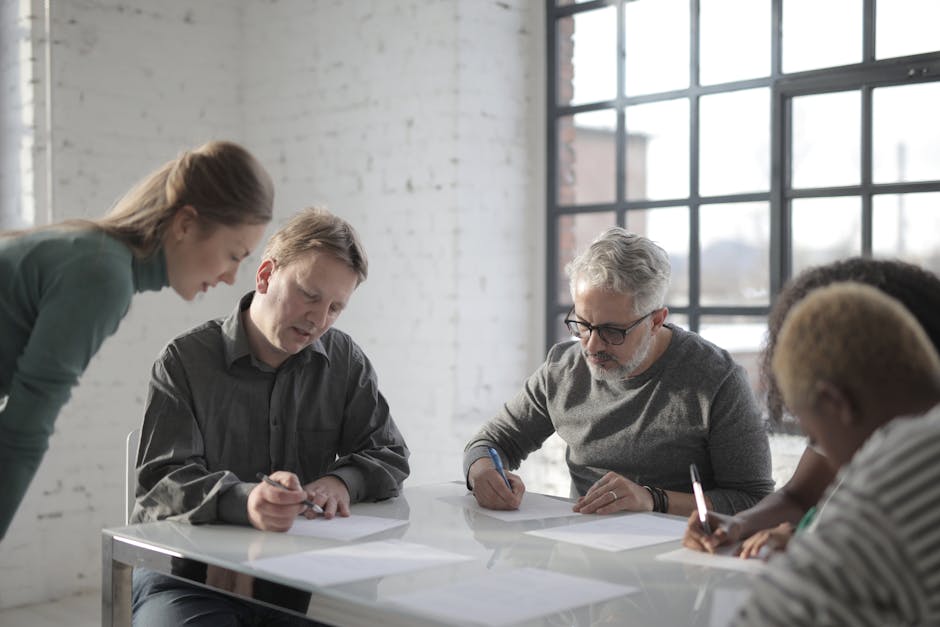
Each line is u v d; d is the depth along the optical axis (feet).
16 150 13.50
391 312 13.78
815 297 3.55
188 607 6.62
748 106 11.88
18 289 5.28
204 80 14.82
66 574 13.37
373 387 8.02
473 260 13.29
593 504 6.97
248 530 6.36
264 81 14.97
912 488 2.94
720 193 12.15
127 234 5.63
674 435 7.79
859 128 11.07
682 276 12.53
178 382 7.22
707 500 7.32
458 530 6.43
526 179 13.78
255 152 15.12
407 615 4.62
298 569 5.37
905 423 3.14
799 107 11.52
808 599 2.97
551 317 13.71
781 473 10.78
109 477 13.75
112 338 13.78
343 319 14.29
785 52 11.56
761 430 7.72
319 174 14.46
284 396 7.63
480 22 13.20
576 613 4.64
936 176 10.58
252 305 7.49
